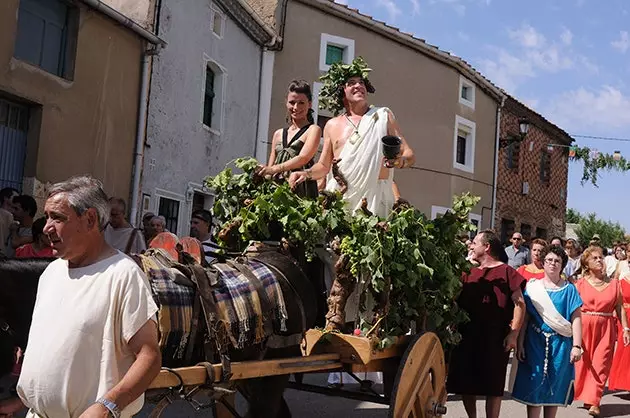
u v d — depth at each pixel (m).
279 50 17.55
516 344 6.45
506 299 6.38
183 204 13.92
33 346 2.95
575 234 42.91
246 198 5.57
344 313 4.97
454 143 21.70
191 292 3.90
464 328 6.50
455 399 8.47
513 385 6.79
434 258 5.33
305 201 5.21
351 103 5.96
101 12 10.75
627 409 8.80
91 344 2.86
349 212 5.41
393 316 5.20
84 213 2.93
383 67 19.73
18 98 9.39
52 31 10.12
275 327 4.55
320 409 7.60
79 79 10.49
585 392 8.39
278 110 17.75
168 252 4.08
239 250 5.46
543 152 26.92
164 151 13.05
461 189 22.05
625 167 22.39
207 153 14.86
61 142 10.19
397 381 4.93
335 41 18.67
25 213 7.58
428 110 20.88
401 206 5.59
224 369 3.83
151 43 12.06
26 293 3.52
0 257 3.58
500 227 24.30
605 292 8.45
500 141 23.97
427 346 5.41
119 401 2.75
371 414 7.45
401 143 5.59
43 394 2.88
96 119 10.93
